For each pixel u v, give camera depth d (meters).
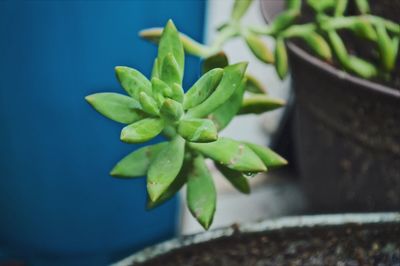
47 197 0.40
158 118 0.25
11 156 0.39
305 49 0.36
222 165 0.29
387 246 0.32
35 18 0.35
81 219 0.41
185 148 0.27
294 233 0.32
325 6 0.33
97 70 0.37
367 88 0.34
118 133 0.39
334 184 0.39
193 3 0.38
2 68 0.36
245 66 0.26
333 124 0.37
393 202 0.37
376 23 0.33
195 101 0.25
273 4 0.37
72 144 0.38
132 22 0.36
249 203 0.50
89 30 0.36
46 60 0.36
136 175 0.28
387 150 0.35
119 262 0.31
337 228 0.32
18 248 0.42
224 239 0.31
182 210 0.47
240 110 0.30
